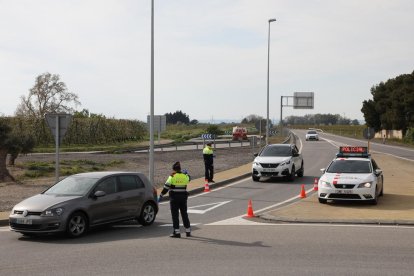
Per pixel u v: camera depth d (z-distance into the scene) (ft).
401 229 41.45
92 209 40.34
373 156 140.36
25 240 38.22
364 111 318.45
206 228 42.57
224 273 27.55
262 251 33.19
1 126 81.51
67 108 221.05
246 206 55.98
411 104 252.62
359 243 35.60
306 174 95.25
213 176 85.05
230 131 318.86
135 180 45.09
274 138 255.09
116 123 228.43
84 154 143.64
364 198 54.03
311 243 35.70
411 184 75.15
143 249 34.17
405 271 27.86
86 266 29.40
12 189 69.46
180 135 309.22
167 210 54.49
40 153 151.53
